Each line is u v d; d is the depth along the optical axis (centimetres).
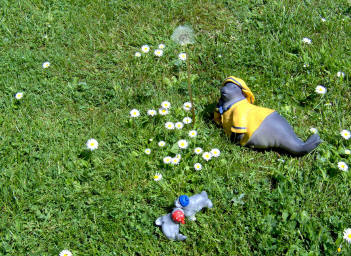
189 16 141
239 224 97
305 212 98
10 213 101
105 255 95
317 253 93
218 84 123
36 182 104
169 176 104
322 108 117
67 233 98
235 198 100
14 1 145
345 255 93
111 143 112
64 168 107
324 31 136
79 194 103
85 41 135
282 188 101
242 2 144
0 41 135
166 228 96
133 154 108
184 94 121
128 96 120
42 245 97
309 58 128
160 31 137
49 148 110
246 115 105
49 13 142
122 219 99
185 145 108
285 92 120
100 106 120
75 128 115
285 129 105
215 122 114
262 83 122
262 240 95
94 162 108
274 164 107
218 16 141
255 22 139
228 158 108
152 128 113
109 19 141
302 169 106
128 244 96
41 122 116
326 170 104
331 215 99
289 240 95
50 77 126
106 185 104
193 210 97
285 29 135
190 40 132
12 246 96
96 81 125
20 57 129
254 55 129
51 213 101
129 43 134
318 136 105
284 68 126
